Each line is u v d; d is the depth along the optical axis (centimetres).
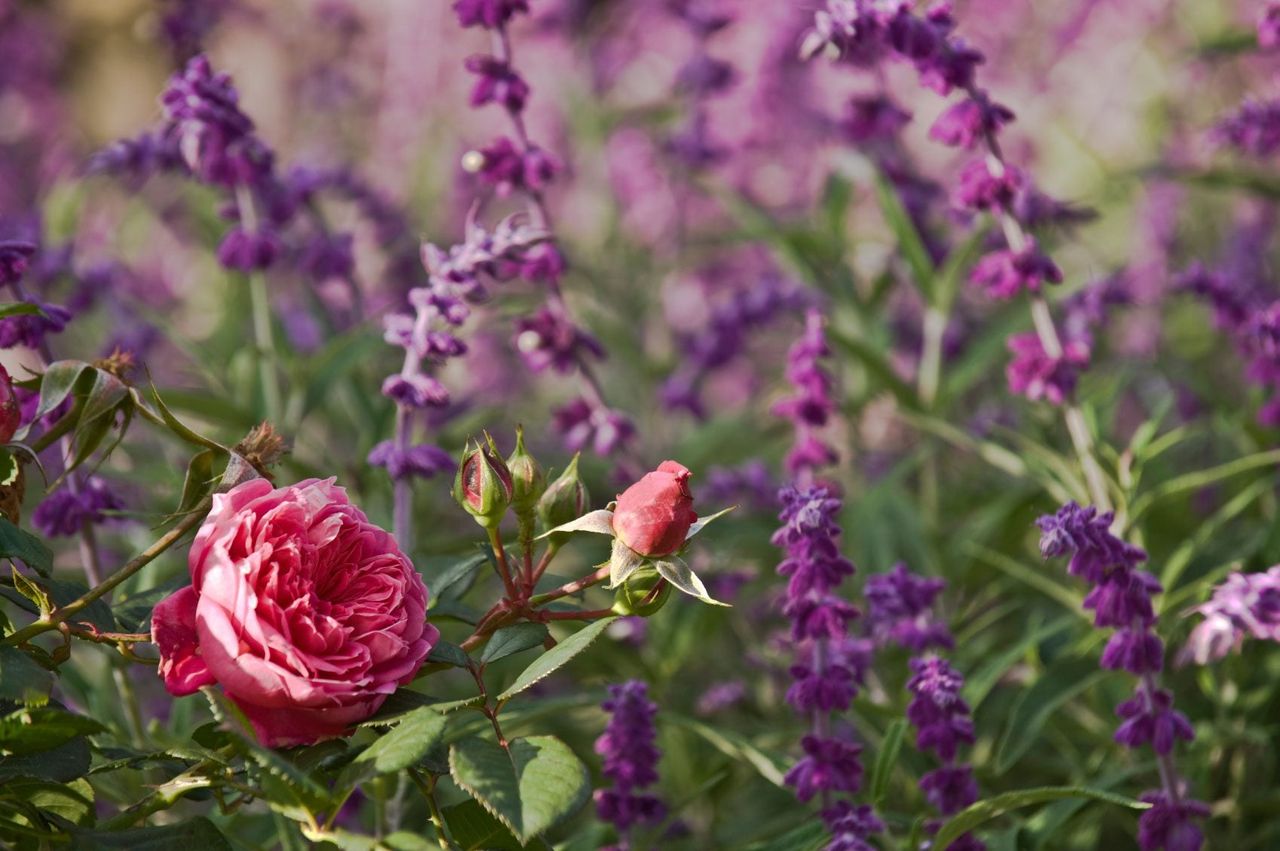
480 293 142
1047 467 163
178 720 154
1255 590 140
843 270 210
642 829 153
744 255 267
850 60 152
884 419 224
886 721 158
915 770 152
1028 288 153
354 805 146
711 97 249
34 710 120
